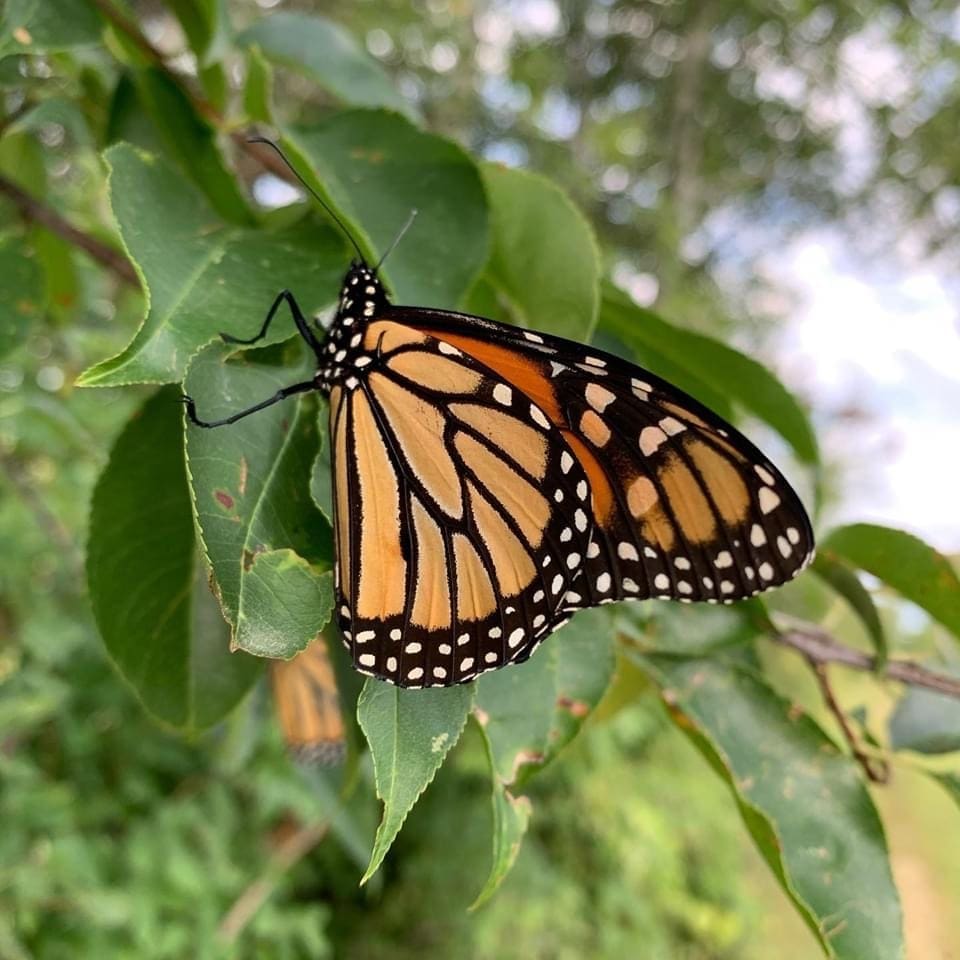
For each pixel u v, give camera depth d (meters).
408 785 0.07
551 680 0.09
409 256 0.09
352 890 0.36
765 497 0.09
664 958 0.39
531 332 0.09
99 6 0.09
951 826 0.61
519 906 0.36
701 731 0.10
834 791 0.10
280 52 0.11
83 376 0.06
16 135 0.13
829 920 0.10
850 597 0.11
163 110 0.10
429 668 0.08
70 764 0.28
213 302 0.07
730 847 0.45
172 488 0.09
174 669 0.10
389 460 0.09
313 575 0.07
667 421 0.09
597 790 0.40
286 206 0.10
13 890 0.23
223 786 0.30
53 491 0.27
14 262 0.11
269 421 0.07
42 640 0.25
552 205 0.09
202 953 0.26
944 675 0.11
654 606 0.11
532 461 0.09
